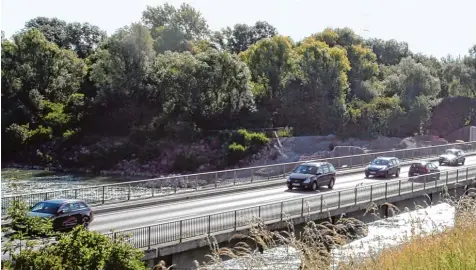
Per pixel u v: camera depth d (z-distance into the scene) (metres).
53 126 79.81
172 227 19.58
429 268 8.30
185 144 74.75
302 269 9.53
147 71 80.25
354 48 91.69
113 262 14.38
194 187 34.53
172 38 105.50
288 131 78.62
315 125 80.75
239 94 79.12
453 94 97.50
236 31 124.56
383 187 30.92
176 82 77.75
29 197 27.38
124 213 27.03
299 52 90.00
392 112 81.56
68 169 74.50
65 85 84.31
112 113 79.88
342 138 78.62
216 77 77.69
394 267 8.89
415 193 33.19
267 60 85.44
